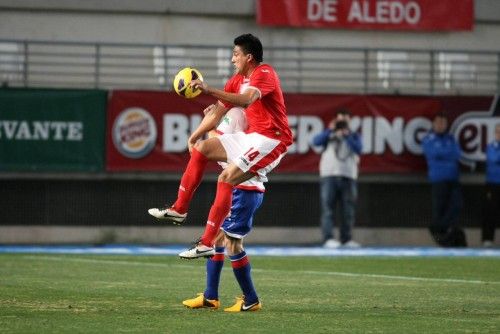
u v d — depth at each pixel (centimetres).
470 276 4916
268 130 3191
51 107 7162
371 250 6838
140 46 7550
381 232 7550
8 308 3266
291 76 7962
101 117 7212
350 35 8131
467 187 7644
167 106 7269
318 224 7494
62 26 7725
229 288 4125
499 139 7381
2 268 4941
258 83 3150
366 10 8112
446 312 3322
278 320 3022
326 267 5369
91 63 7638
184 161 7281
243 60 3228
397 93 7669
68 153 7181
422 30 8200
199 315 3127
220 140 3183
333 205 7106
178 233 7344
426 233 7600
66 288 3978
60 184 7219
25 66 7412
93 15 7762
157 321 2956
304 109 7375
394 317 3142
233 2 7944
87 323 2889
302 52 8025
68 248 6725
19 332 2686
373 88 7962
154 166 7262
